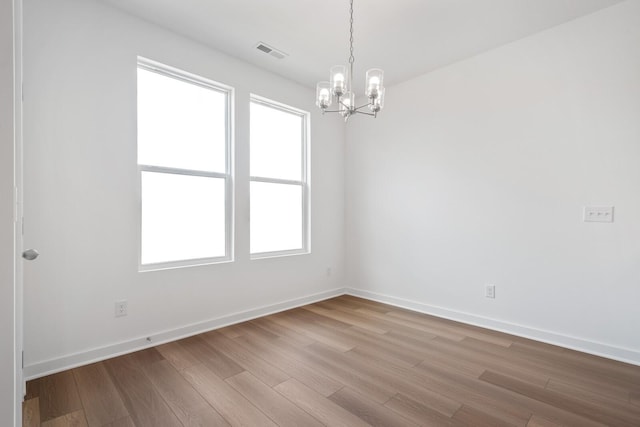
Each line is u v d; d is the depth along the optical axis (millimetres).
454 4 2162
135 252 2311
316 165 3689
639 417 1559
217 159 2891
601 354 2232
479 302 2854
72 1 2047
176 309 2520
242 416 1557
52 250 1965
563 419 1541
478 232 2857
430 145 3195
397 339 2533
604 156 2225
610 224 2207
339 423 1506
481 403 1671
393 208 3518
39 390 1762
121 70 2250
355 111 1954
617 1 2137
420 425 1494
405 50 2777
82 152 2080
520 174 2609
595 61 2254
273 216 3377
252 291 3049
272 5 2195
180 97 2678
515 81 2629
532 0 2117
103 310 2160
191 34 2553
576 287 2348
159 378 1908
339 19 2348
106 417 1540
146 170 2447
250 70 3035
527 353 2277
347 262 4012
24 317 1870
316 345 2408
